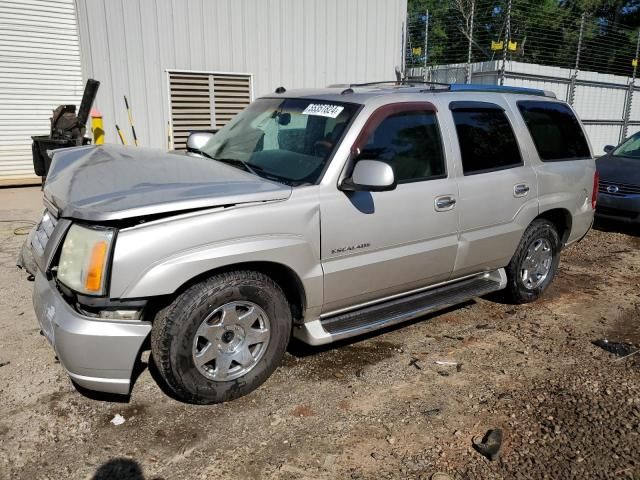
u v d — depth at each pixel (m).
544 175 4.88
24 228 7.12
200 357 3.20
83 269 2.89
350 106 3.84
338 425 3.21
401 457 2.95
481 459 2.95
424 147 4.04
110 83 9.24
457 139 4.24
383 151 3.79
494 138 4.55
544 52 20.78
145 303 2.96
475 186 4.30
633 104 18.86
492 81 14.03
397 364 3.96
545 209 4.93
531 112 4.96
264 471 2.81
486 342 4.38
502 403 3.48
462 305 5.16
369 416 3.31
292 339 4.28
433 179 4.05
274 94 4.66
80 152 4.20
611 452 3.00
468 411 3.39
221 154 4.25
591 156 5.51
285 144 3.94
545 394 3.59
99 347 2.90
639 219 7.71
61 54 9.75
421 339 4.39
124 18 9.14
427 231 4.04
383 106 3.84
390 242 3.83
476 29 21.22
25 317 4.48
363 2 11.60
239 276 3.23
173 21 9.53
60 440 3.00
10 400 3.34
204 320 3.15
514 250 4.80
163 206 2.93
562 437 3.13
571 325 4.75
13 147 9.77
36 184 9.96
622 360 4.10
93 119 8.56
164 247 2.94
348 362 3.97
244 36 10.28
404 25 12.38
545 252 5.21
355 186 3.46
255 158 3.97
